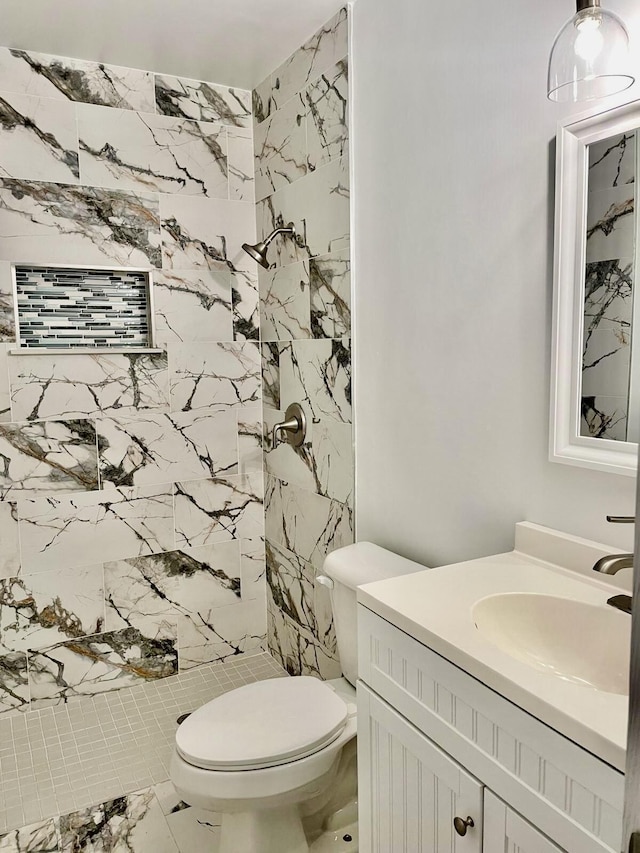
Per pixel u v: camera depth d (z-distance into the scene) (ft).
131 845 6.15
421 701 3.98
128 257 8.34
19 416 7.91
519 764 3.25
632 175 4.05
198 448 9.04
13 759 7.41
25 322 7.97
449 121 5.57
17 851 6.08
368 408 7.01
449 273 5.72
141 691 8.81
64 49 7.62
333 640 7.94
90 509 8.41
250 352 9.29
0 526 7.94
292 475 8.70
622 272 4.16
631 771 1.53
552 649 4.17
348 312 7.16
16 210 7.69
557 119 4.57
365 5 6.52
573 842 2.96
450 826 3.79
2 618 8.07
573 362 4.54
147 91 8.29
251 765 5.14
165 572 8.99
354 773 6.50
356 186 6.93
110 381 8.37
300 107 7.77
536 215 4.81
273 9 6.82
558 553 4.71
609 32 3.50
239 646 9.68
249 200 9.11
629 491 4.27
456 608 4.09
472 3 5.24
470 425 5.62
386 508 6.83
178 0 6.57
